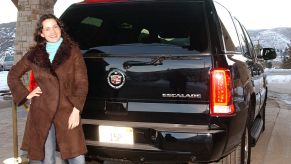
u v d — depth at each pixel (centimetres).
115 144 373
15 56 1229
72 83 346
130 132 369
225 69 352
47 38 346
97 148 379
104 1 418
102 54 382
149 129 362
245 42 538
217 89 348
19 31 1220
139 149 364
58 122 344
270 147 621
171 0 388
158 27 381
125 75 372
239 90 387
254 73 528
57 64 339
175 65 357
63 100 342
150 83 363
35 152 346
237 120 374
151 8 394
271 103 1187
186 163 391
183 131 350
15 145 434
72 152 346
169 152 356
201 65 351
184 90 354
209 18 367
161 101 361
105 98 379
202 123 351
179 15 379
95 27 408
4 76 2650
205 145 346
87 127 385
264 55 678
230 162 421
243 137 430
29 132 350
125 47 379
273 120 873
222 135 349
